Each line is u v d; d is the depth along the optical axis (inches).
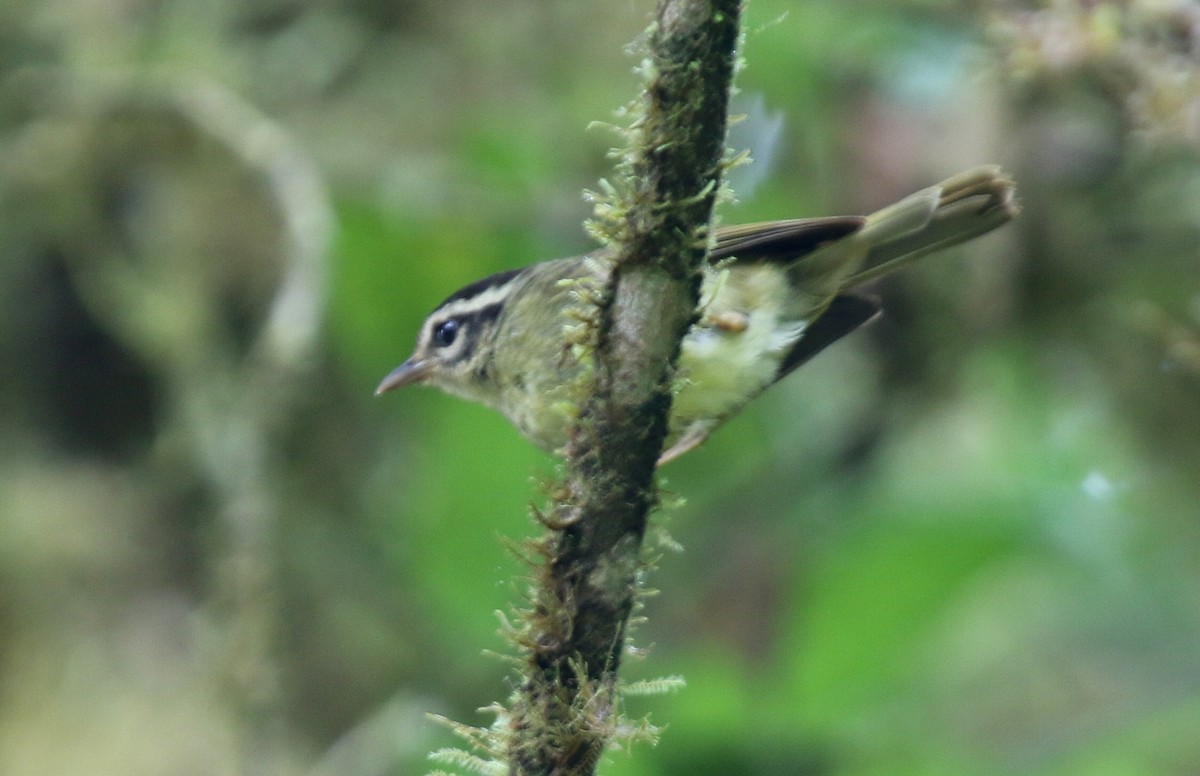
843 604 350.9
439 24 516.1
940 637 385.4
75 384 560.7
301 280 438.6
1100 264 467.5
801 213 481.4
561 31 509.0
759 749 334.3
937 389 485.7
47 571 524.7
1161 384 463.8
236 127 483.5
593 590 204.8
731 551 445.1
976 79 363.9
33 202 510.6
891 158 479.5
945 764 337.7
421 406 466.0
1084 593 462.9
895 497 395.2
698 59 192.9
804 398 474.9
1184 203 454.6
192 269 500.7
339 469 485.4
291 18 523.5
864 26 465.4
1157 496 468.1
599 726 201.8
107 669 506.0
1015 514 370.6
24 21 518.6
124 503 540.4
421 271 459.8
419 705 416.8
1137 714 366.6
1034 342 479.8
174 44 516.4
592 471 205.3
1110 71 297.3
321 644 478.3
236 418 434.3
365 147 502.0
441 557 392.2
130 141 498.9
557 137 503.5
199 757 470.0
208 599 457.4
